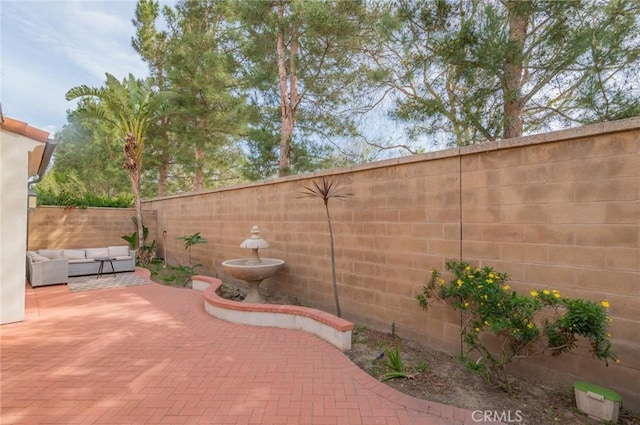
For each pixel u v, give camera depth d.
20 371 3.49
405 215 4.36
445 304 3.87
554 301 2.67
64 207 11.34
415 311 4.22
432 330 4.01
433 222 4.03
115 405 2.85
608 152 2.75
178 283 8.34
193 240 8.60
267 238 7.09
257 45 9.45
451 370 3.46
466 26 5.19
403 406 2.80
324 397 2.96
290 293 6.42
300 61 9.68
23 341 4.35
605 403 2.50
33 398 2.97
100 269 9.07
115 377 3.36
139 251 11.25
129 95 10.75
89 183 19.62
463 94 5.89
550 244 3.06
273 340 4.35
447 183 3.90
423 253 4.14
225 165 16.20
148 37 16.34
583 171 2.88
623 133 2.68
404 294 4.35
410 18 6.12
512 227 3.33
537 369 3.15
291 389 3.10
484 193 3.56
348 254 5.20
